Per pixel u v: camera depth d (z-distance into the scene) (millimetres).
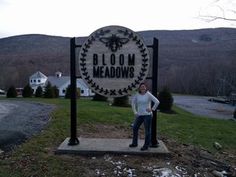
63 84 58250
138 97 7098
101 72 7527
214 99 55500
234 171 6914
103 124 11242
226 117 30375
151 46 7414
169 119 14164
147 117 7023
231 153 8906
